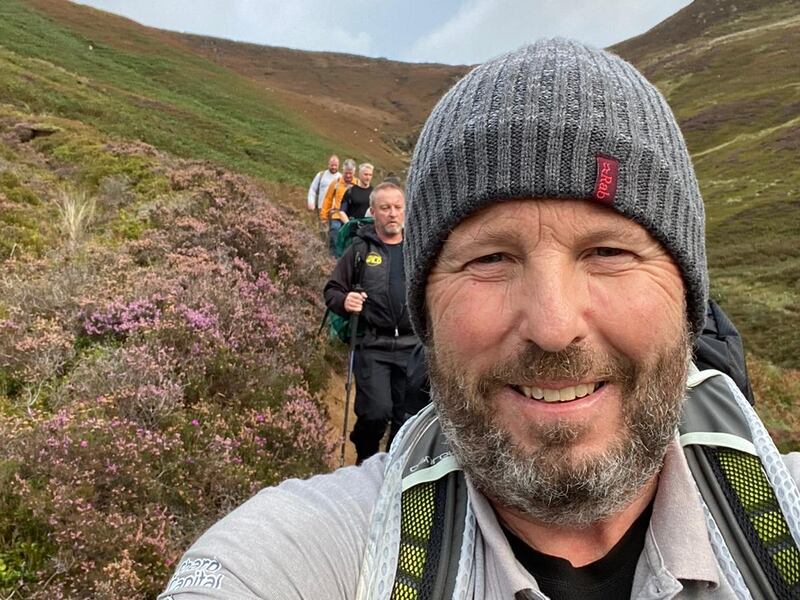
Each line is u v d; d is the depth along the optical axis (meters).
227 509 1.13
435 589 0.32
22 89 7.14
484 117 0.34
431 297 0.37
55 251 2.20
